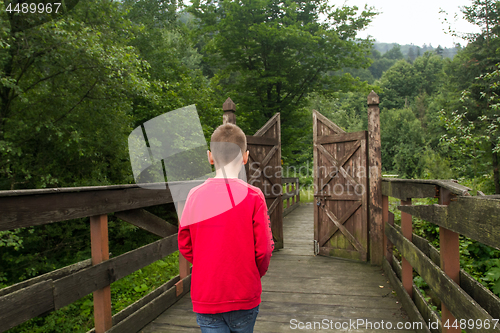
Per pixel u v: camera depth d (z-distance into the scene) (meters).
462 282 1.84
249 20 12.59
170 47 11.38
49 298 1.70
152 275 4.42
